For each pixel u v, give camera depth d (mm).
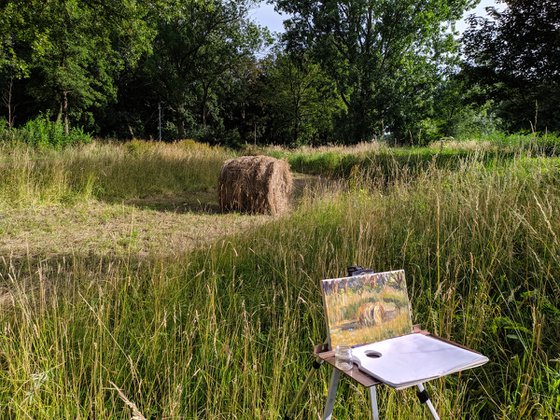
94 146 15031
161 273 3229
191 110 43438
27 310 2660
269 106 45875
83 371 2363
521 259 3273
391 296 1765
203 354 2471
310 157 20266
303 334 2889
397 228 4121
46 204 7754
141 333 2719
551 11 14172
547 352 2328
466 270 3234
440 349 1595
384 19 29984
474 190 4000
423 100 29734
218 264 3861
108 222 6820
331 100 38312
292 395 2301
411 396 2125
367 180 6070
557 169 4246
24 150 12438
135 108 40438
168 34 34188
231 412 2135
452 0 30219
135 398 2281
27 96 31188
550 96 14469
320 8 31562
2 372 2291
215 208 8719
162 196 9867
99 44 15477
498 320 2641
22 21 12922
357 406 2068
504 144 12891
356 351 1590
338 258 3562
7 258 4645
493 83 16125
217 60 37406
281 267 3807
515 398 2150
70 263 4492
